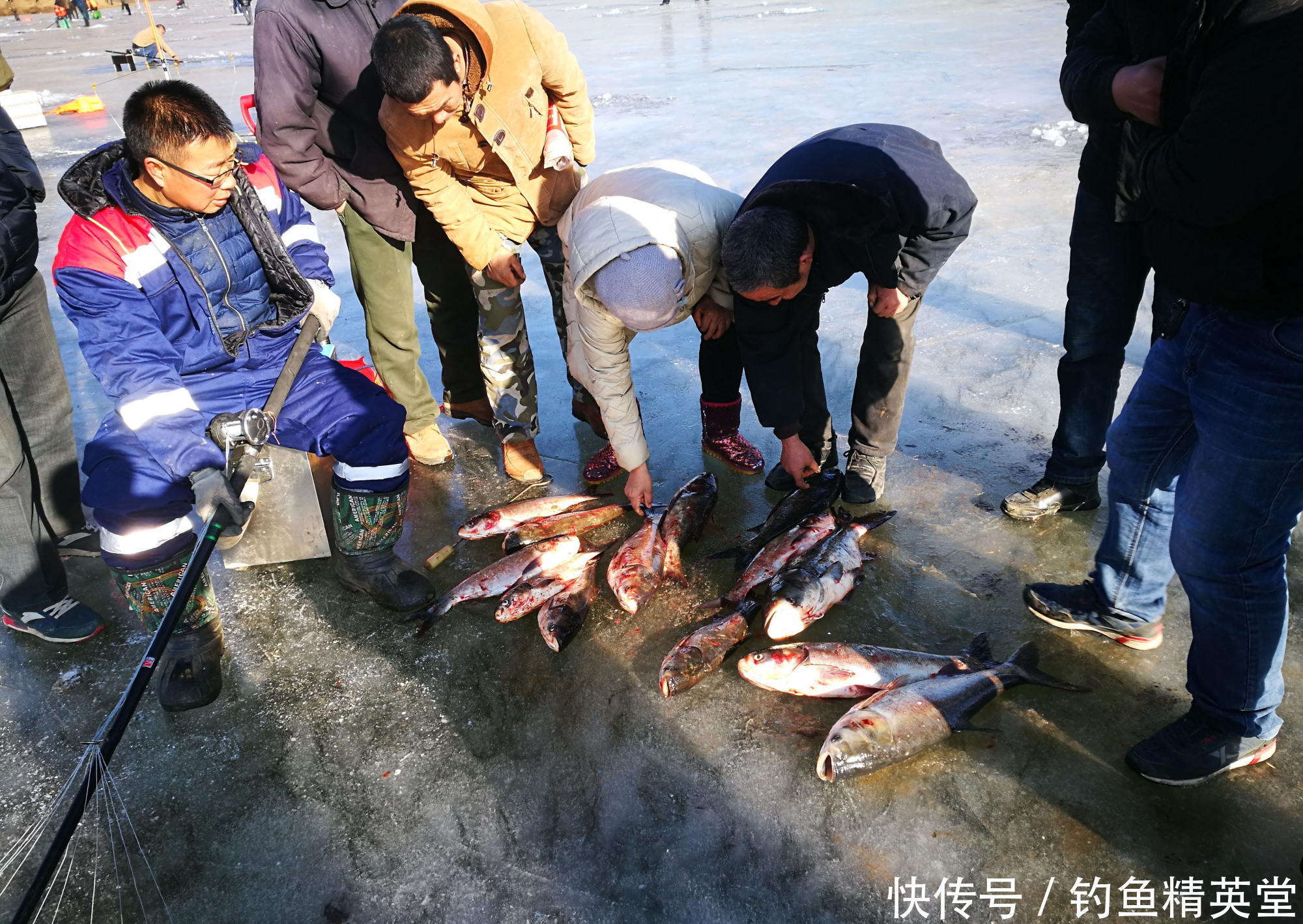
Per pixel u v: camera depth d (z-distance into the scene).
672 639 2.85
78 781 2.48
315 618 3.06
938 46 12.67
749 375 2.77
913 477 3.52
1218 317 1.84
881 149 2.52
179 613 2.32
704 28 17.98
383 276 3.51
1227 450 1.85
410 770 2.45
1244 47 1.48
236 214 2.78
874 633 2.80
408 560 3.36
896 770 2.33
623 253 2.49
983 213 6.10
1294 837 2.09
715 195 2.81
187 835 2.32
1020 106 8.72
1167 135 1.74
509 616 2.90
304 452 3.07
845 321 4.83
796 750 2.42
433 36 2.60
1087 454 3.09
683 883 2.10
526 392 3.66
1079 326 2.90
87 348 2.59
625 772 2.39
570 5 27.62
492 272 3.26
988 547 3.11
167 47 17.89
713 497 3.30
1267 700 2.09
